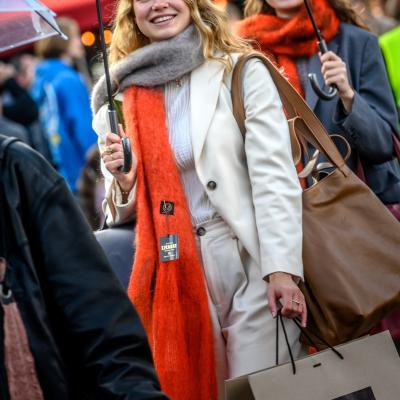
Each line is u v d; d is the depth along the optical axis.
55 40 19.22
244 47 8.59
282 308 7.98
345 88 9.59
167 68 8.52
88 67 20.27
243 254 8.35
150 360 5.89
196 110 8.41
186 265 8.26
